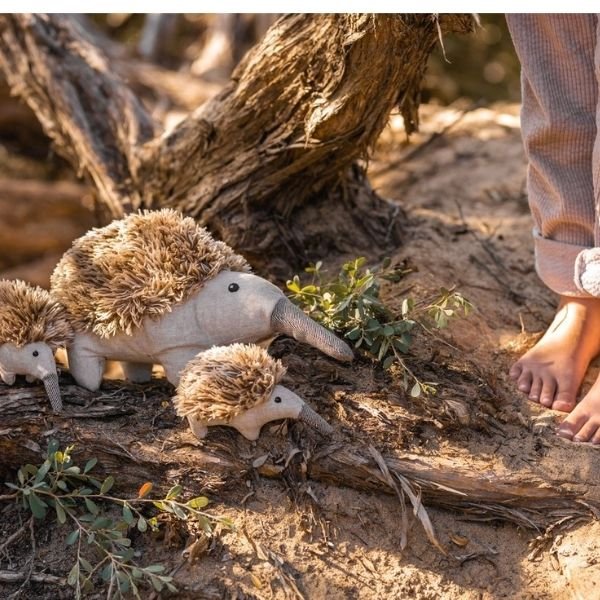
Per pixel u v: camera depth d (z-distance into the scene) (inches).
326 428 71.9
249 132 96.5
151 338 74.7
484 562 71.2
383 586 69.5
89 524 73.1
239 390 69.8
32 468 72.6
